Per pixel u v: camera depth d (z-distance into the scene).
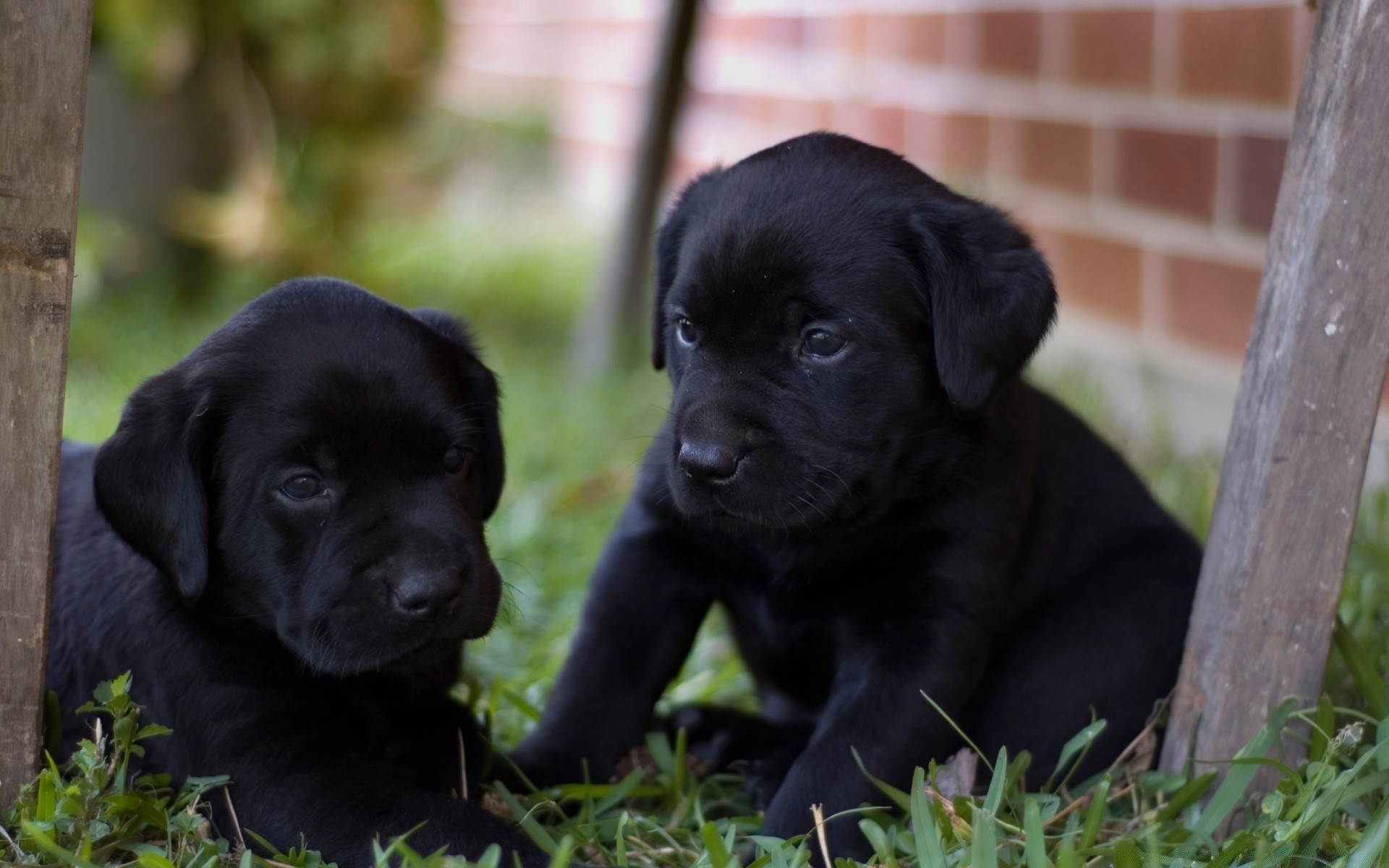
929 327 2.91
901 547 2.99
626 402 6.23
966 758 2.91
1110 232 6.00
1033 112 6.41
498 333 7.70
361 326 2.80
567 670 3.16
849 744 2.84
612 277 7.13
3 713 2.50
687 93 6.95
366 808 2.59
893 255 2.88
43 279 2.38
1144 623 3.21
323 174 7.73
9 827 2.48
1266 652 2.79
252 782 2.64
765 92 8.96
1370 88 2.57
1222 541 2.83
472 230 10.84
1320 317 2.66
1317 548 2.74
